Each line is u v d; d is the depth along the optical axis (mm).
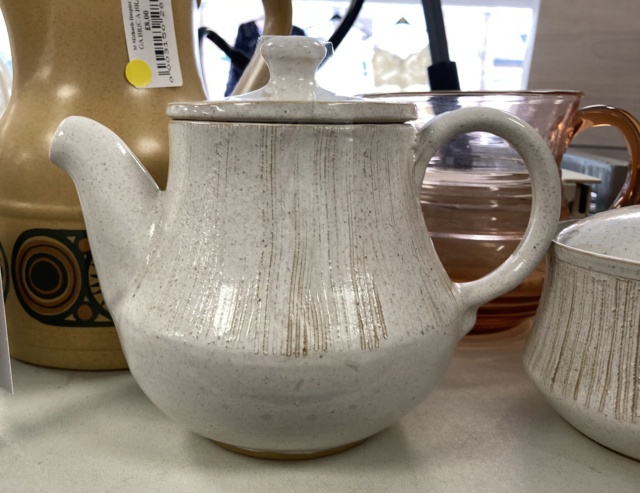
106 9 370
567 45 792
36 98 382
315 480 309
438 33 516
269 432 282
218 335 266
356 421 285
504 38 1006
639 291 292
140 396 390
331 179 273
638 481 314
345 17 547
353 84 982
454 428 359
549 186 331
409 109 289
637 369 298
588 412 316
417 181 316
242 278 271
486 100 432
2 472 310
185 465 320
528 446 343
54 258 385
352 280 273
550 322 343
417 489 304
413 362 284
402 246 292
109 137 315
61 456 325
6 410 368
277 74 301
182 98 396
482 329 497
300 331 263
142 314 289
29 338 408
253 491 300
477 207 447
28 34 375
